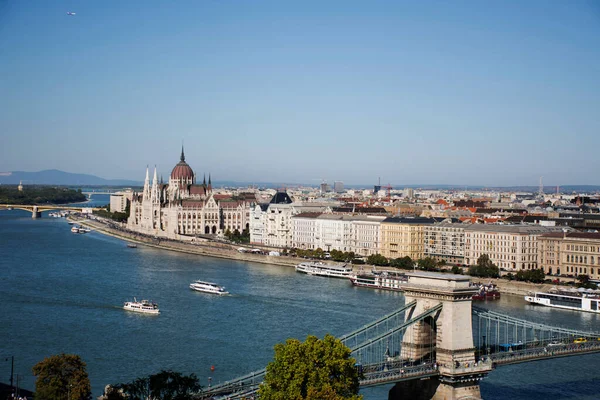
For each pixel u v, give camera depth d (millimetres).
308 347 177125
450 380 194750
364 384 183750
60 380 177375
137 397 181500
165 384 182250
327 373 173500
